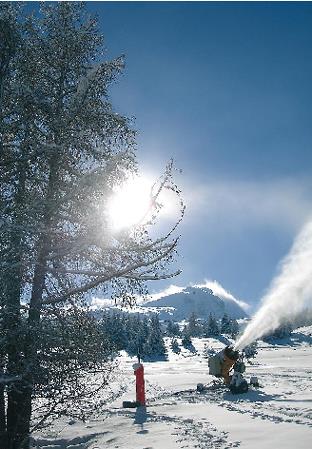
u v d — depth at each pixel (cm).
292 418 890
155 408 1170
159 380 2133
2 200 698
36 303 735
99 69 865
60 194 777
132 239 744
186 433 827
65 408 729
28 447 786
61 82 888
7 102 736
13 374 659
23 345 671
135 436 858
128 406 1230
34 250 691
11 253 630
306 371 2303
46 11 894
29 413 786
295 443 670
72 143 806
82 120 853
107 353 753
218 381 1570
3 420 775
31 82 858
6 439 770
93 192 762
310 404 1059
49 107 779
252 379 1524
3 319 648
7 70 727
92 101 869
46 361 676
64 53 881
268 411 991
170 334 12925
